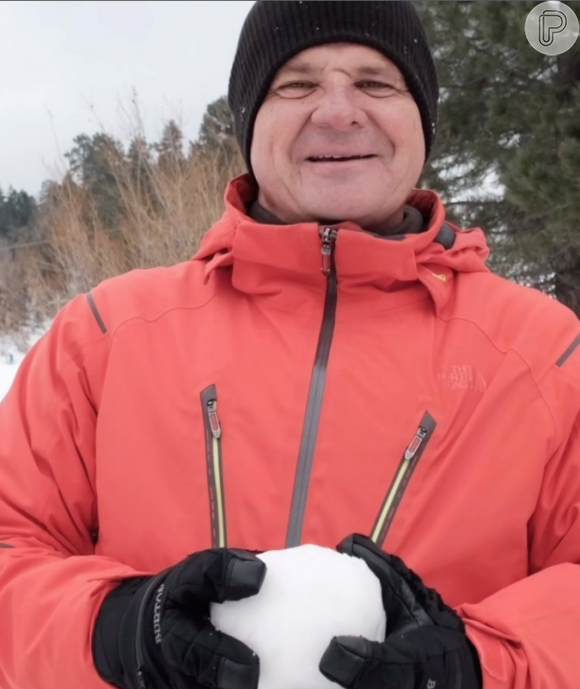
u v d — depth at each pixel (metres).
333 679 0.54
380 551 0.68
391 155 0.99
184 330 0.96
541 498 0.84
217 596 0.59
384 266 0.93
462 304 0.97
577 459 0.83
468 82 4.90
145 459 0.87
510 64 4.68
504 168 4.70
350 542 0.69
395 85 1.00
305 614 0.57
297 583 0.59
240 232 0.95
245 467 0.85
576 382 0.86
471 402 0.87
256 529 0.83
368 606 0.60
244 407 0.88
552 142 4.36
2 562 0.81
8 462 0.90
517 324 0.92
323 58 0.96
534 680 0.67
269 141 0.99
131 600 0.71
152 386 0.91
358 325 0.94
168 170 7.62
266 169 1.01
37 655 0.75
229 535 0.83
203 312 0.98
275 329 0.95
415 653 0.59
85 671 0.70
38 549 0.84
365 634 0.59
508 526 0.81
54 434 0.90
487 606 0.74
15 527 0.86
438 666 0.60
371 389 0.88
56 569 0.79
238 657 0.56
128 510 0.86
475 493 0.82
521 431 0.84
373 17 0.96
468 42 4.75
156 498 0.85
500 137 4.96
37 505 0.87
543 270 5.29
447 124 4.98
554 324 0.91
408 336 0.93
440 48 4.95
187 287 1.02
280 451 0.85
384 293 0.97
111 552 0.86
